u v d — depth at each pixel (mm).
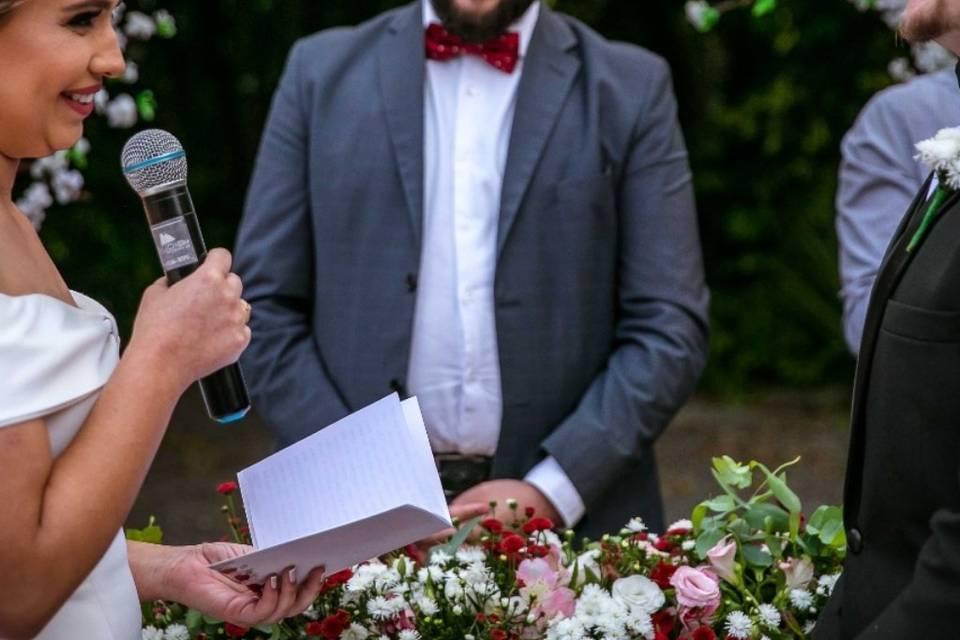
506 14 3535
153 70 8438
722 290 9562
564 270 3586
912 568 2135
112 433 1939
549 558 2777
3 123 2039
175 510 7438
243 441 8539
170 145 2162
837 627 2346
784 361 9508
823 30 8820
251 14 8523
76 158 5090
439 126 3648
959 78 2439
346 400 3637
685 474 8086
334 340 3650
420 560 3006
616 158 3633
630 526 2902
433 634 2625
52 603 1912
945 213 2117
